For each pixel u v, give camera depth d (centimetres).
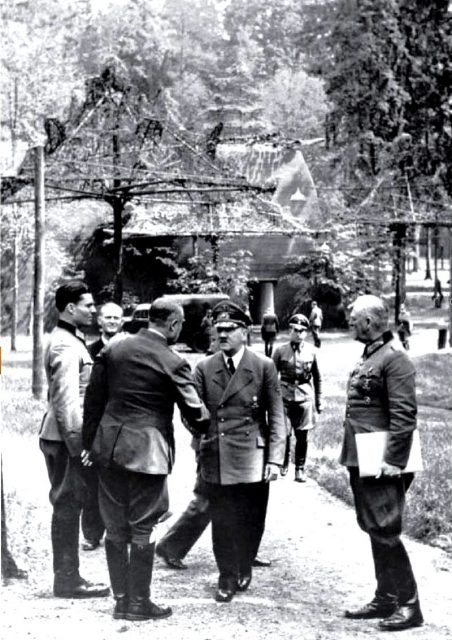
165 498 623
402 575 623
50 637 554
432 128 5962
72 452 646
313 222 5809
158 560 794
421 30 5991
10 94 3984
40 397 2173
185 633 576
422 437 1628
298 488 1176
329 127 6116
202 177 3459
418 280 8450
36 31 4503
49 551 804
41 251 2214
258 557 819
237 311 711
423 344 4316
